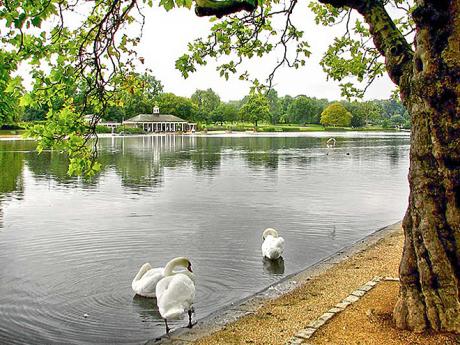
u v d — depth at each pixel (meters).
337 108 152.88
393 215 18.88
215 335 8.04
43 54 7.85
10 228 16.48
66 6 7.88
